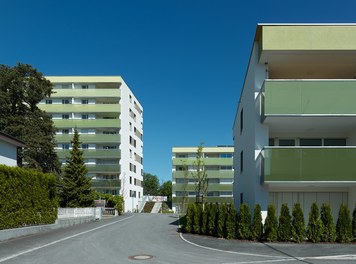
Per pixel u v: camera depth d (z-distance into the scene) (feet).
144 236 55.67
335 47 48.24
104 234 59.06
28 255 37.58
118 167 184.75
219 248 41.50
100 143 191.31
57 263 33.09
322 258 34.81
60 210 94.07
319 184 49.11
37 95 128.88
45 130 131.13
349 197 53.52
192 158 230.89
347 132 56.44
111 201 140.87
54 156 132.98
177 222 90.84
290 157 46.96
